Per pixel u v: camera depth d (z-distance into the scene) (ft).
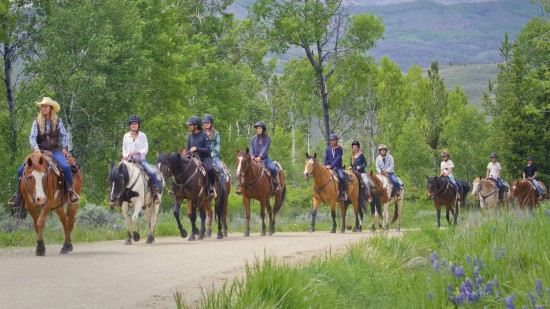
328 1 166.09
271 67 229.25
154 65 136.87
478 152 229.66
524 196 95.09
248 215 65.46
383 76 273.13
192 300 26.55
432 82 245.86
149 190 53.47
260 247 48.37
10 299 25.70
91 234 64.49
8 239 56.54
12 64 116.16
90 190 120.16
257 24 172.55
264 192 64.90
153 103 142.61
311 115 264.52
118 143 130.11
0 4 110.11
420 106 297.33
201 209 59.52
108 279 31.14
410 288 30.04
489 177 86.53
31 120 116.67
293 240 56.59
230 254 42.78
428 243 48.91
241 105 182.50
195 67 164.45
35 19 115.03
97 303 25.21
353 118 259.39
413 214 159.33
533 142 193.36
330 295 27.94
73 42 113.70
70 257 40.98
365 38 169.68
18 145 110.52
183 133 142.31
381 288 33.19
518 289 26.25
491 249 33.24
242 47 207.31
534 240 34.40
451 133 235.61
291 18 164.25
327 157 77.51
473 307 25.50
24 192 41.55
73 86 108.78
